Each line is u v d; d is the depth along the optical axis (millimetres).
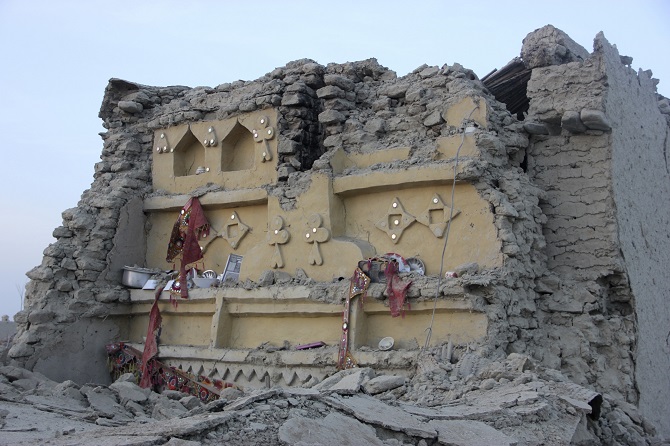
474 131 13484
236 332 14961
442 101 14203
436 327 12750
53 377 15523
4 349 15398
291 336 14258
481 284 12336
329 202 14430
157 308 15914
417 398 10820
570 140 14266
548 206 14289
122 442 7117
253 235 15859
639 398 13648
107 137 17969
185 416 8609
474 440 8539
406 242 13883
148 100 17969
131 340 16578
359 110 15375
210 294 15117
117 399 12859
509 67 15047
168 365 15539
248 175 16000
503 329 12406
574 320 13516
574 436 9562
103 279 16484
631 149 14898
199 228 16328
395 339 13094
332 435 8016
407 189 13938
